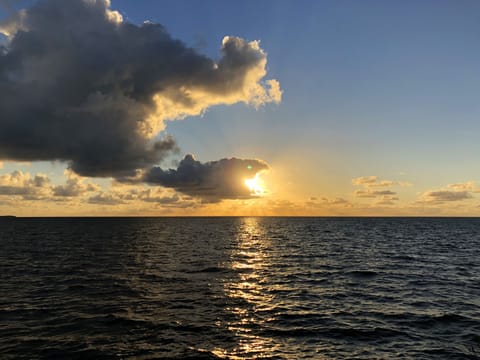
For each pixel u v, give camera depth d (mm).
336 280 29906
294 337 16422
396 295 24594
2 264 38531
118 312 20141
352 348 15141
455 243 69125
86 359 13844
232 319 19047
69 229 125312
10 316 19297
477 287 27219
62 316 19344
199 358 14031
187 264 39156
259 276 31766
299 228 139875
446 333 17000
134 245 62969
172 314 19875
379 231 114625
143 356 14156
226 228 142000
